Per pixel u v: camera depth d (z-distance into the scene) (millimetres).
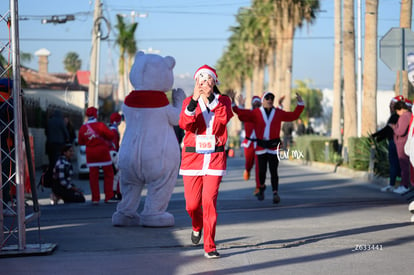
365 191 15906
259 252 7516
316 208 12008
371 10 24750
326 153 27906
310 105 107125
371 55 24734
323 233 8898
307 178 21156
